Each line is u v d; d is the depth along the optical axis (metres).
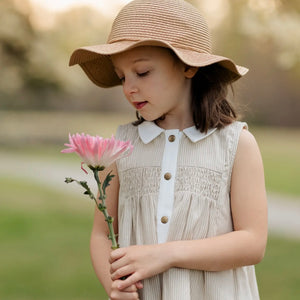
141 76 1.53
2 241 6.21
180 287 1.47
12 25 12.77
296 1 4.25
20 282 4.52
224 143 1.57
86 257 5.41
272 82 24.77
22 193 10.06
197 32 1.58
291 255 5.29
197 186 1.54
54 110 33.09
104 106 35.09
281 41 4.19
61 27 11.67
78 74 16.75
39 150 20.14
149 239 1.54
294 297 3.98
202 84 1.65
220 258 1.46
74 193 9.99
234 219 1.54
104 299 4.04
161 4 1.55
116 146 1.35
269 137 23.64
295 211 7.88
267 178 11.55
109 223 1.43
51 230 6.82
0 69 14.41
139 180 1.60
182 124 1.62
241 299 1.54
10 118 26.98
